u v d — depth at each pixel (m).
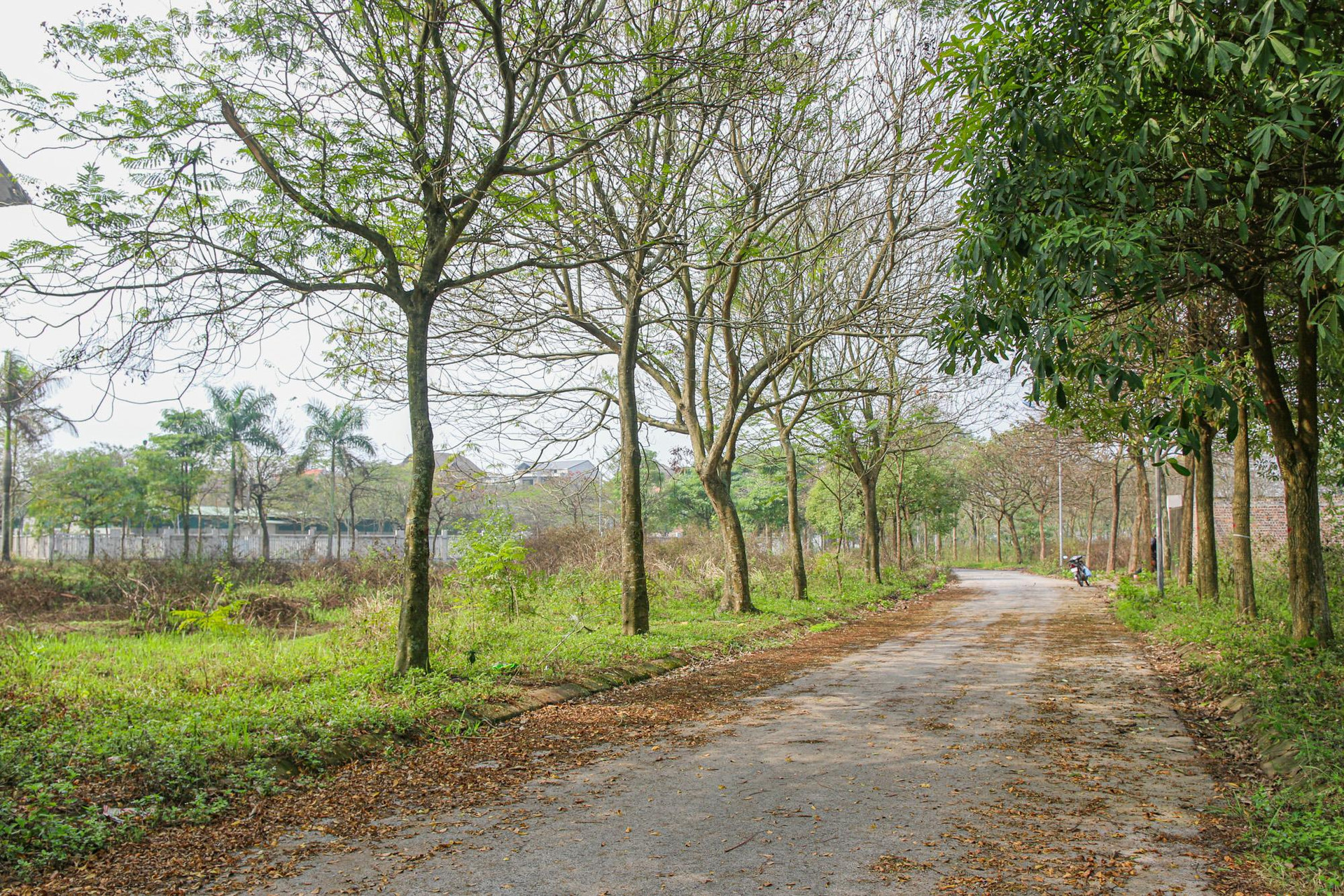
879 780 6.06
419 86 9.27
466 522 15.52
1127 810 5.29
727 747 7.16
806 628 16.84
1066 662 11.86
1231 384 11.63
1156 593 20.31
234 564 25.05
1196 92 7.07
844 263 16.95
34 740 6.14
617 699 9.45
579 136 10.64
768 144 13.40
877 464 27.48
